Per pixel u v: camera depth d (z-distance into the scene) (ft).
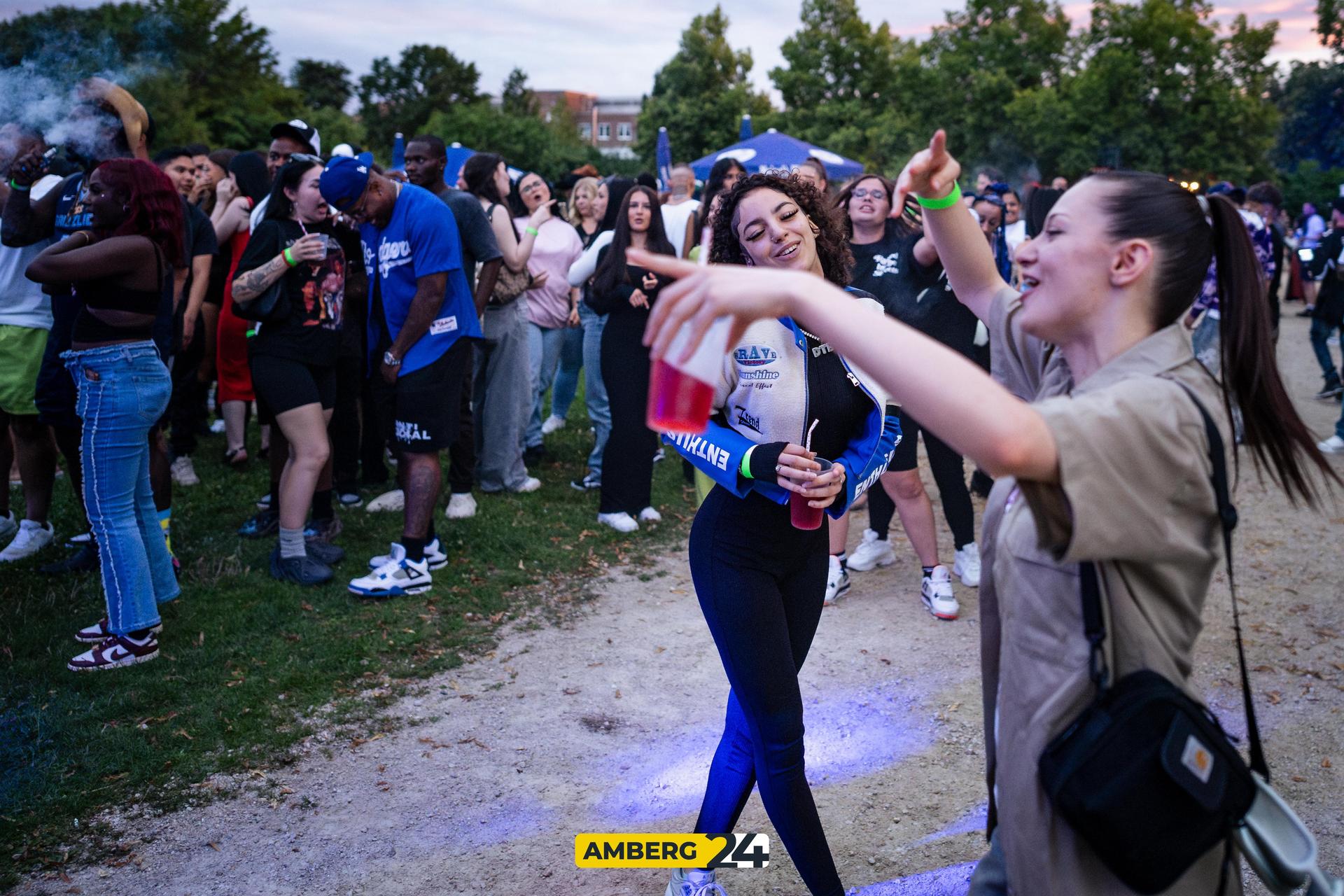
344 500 21.18
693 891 8.86
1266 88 225.56
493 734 12.32
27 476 17.40
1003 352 6.34
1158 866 4.54
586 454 25.88
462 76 250.57
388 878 9.64
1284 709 12.85
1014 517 5.19
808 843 8.11
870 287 15.79
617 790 11.18
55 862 9.73
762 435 8.32
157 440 15.81
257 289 15.21
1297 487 5.37
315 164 15.65
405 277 15.74
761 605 8.14
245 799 10.84
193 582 16.38
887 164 179.32
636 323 19.36
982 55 190.39
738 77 194.80
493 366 21.47
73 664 13.34
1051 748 4.76
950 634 15.38
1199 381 4.93
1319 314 33.40
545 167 187.83
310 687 13.25
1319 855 9.84
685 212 22.67
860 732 12.51
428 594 16.43
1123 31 170.50
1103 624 4.75
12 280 16.35
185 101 125.49
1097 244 4.95
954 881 9.50
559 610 16.20
